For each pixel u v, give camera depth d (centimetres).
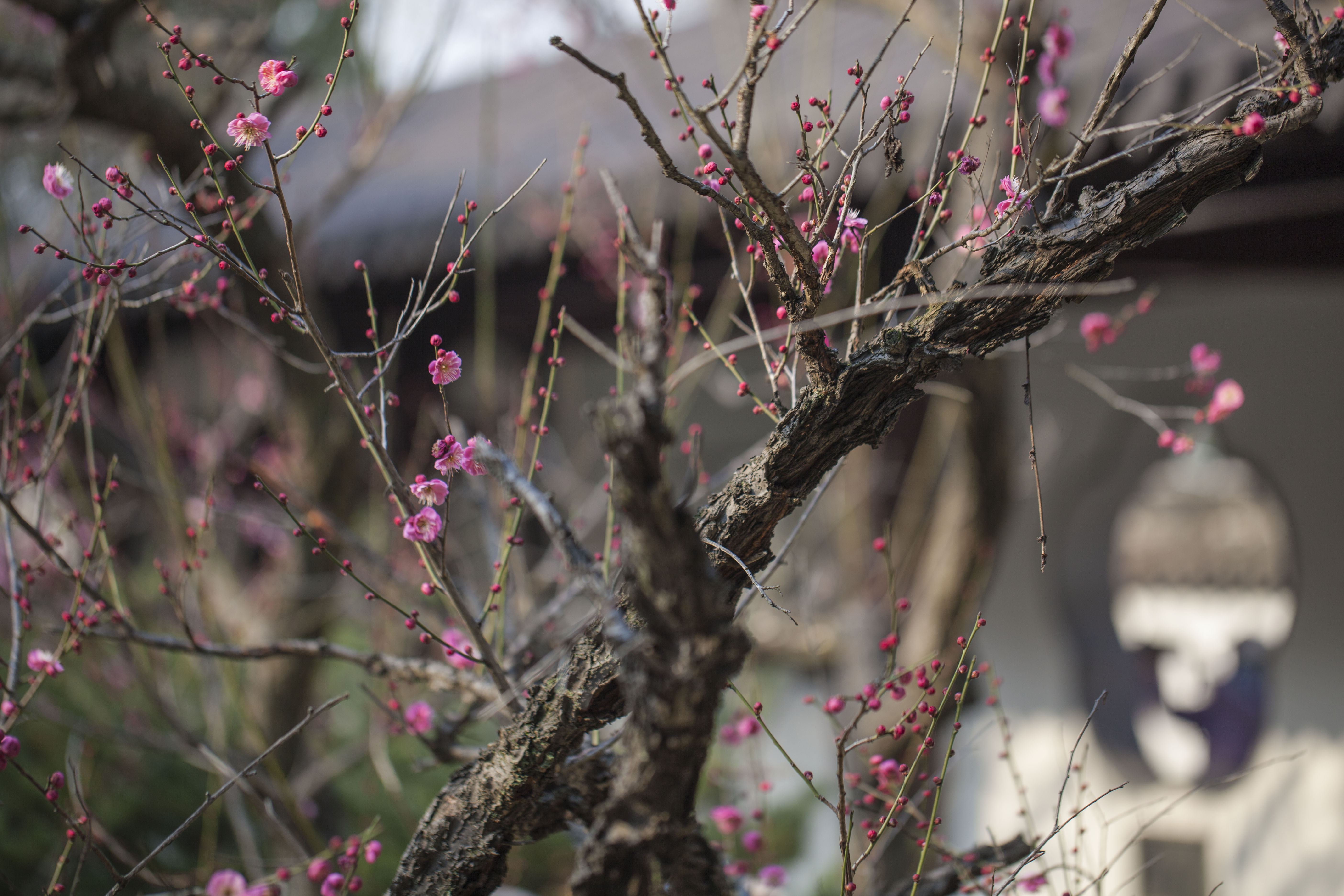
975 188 125
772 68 316
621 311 163
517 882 381
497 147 496
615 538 175
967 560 247
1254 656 588
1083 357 447
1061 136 203
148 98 233
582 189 348
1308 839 397
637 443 74
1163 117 108
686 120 111
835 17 308
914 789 237
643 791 81
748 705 125
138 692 316
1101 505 461
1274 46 222
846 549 329
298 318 118
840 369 105
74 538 266
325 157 566
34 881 275
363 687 166
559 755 111
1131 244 106
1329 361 402
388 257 394
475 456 113
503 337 457
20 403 174
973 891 151
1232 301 419
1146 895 418
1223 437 430
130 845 297
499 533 186
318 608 294
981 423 240
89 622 156
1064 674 447
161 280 210
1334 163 239
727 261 334
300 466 289
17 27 286
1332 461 402
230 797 216
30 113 233
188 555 218
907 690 239
